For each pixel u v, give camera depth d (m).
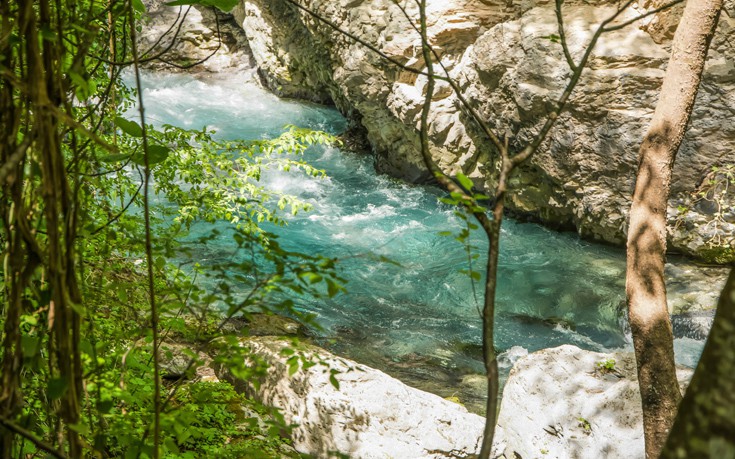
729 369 1.10
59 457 1.56
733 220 9.69
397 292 9.62
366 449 5.14
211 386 4.88
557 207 10.95
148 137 5.22
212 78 18.72
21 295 1.72
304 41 15.73
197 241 2.95
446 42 11.42
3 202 1.76
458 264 10.30
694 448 1.12
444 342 8.57
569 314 9.20
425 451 5.20
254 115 16.62
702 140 9.64
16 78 1.49
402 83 12.00
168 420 2.35
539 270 10.17
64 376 1.73
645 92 9.62
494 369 1.63
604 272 10.09
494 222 1.74
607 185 10.12
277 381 5.34
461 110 11.58
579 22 10.12
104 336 3.20
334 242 10.93
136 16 7.00
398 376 7.83
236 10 18.67
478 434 5.35
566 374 5.41
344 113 16.33
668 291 9.30
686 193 9.91
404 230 11.40
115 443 3.04
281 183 12.93
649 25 9.87
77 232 1.88
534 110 10.21
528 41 10.09
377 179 13.38
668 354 4.57
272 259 2.37
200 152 5.60
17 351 1.73
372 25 12.09
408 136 12.55
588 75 9.75
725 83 9.39
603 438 5.03
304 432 5.20
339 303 9.25
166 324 3.61
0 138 1.66
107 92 2.14
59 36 1.68
